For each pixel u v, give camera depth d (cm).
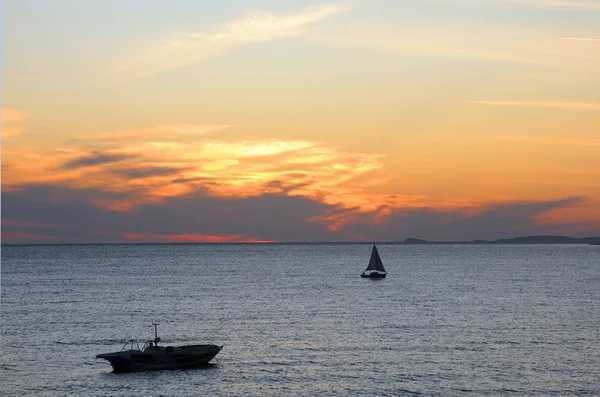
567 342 8769
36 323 10781
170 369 7262
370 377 6944
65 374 7131
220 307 12988
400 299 14400
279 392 6444
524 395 6300
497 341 8844
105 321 11000
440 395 6316
